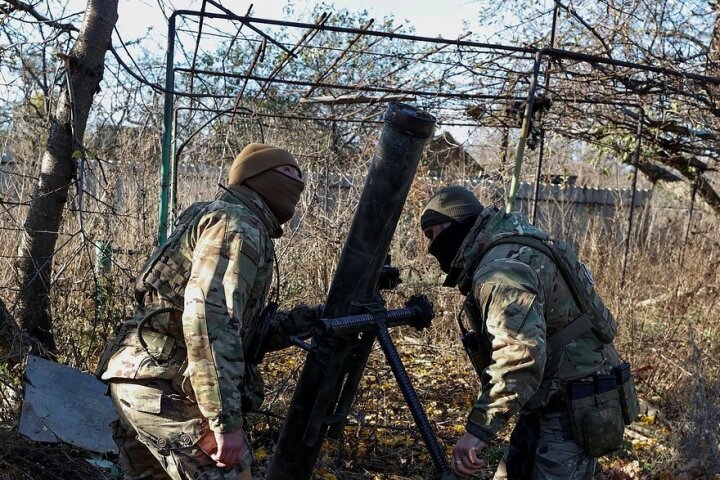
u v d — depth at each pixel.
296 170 2.53
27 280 4.12
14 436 3.52
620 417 2.63
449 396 5.21
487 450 4.14
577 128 6.96
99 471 3.47
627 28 5.67
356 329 2.34
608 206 10.66
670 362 5.12
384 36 4.40
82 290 4.44
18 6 4.32
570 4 5.55
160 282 2.36
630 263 6.93
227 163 7.77
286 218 2.53
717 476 3.93
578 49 6.00
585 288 2.58
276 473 2.59
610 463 4.15
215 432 2.17
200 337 2.15
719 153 6.93
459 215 2.64
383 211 2.42
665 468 4.05
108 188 5.04
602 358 2.65
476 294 2.41
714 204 8.73
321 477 3.74
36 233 4.11
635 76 5.67
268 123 7.41
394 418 4.60
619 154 8.26
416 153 2.40
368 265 2.45
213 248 2.23
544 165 9.22
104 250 4.25
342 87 5.28
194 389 2.16
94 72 4.14
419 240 7.16
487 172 7.46
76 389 3.66
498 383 2.28
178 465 2.29
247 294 2.27
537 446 2.65
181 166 7.70
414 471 3.93
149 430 2.31
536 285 2.38
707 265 6.71
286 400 4.39
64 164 4.14
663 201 12.09
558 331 2.56
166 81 4.57
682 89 5.38
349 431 4.29
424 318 2.60
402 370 2.42
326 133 7.44
